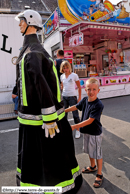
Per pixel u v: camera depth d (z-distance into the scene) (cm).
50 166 166
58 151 171
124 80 872
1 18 574
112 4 842
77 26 661
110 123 464
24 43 172
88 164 268
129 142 339
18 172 188
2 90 596
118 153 298
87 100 231
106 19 834
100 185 217
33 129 165
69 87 384
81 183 207
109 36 926
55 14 722
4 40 583
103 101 764
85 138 235
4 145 355
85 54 1140
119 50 1086
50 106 150
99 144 223
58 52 435
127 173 241
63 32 705
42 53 160
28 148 166
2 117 545
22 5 1290
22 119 166
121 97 840
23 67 159
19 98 169
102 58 1124
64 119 185
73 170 196
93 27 675
